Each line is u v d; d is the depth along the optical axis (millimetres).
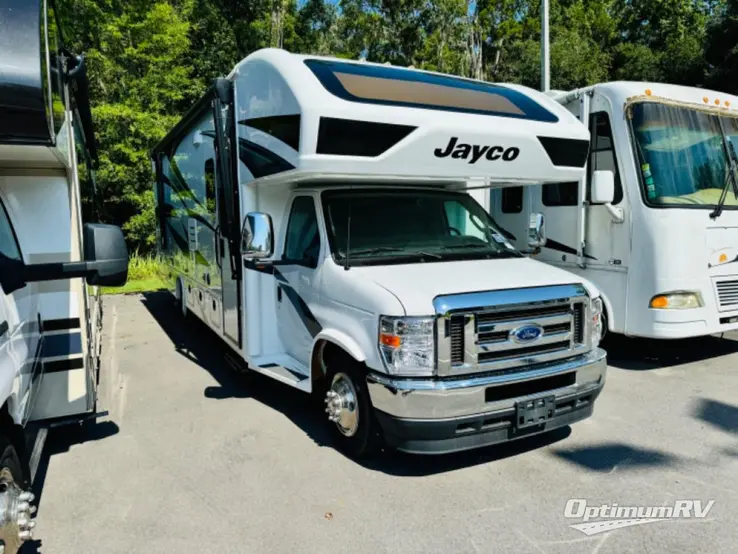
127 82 15602
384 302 3717
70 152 4098
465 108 4543
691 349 7020
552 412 3889
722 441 4402
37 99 2861
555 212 7031
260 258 4570
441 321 3604
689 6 30406
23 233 4016
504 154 4598
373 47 26734
